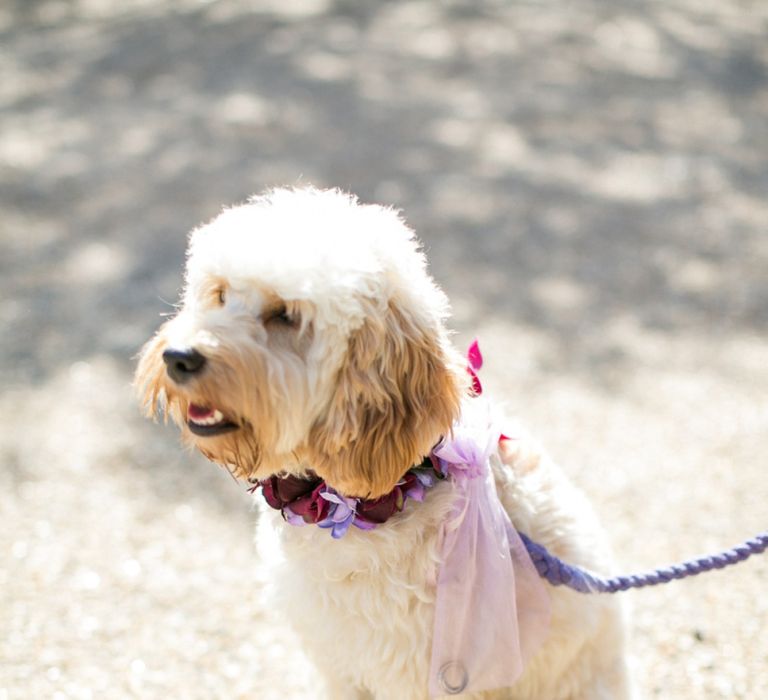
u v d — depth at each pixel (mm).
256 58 13047
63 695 3318
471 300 6840
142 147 10055
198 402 2354
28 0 16922
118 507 4551
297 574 2559
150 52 13477
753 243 7969
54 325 6512
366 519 2412
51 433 5211
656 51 14211
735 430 5148
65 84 12336
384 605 2475
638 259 7629
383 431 2357
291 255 2297
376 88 11977
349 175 9188
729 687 3297
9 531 4336
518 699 2781
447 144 10195
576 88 12391
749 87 12820
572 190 9125
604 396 5574
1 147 10148
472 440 2492
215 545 4258
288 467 2508
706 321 6562
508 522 2533
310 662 2848
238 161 9562
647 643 3539
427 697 2594
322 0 15859
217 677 3430
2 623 3697
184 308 2654
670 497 4535
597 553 2758
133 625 3711
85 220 8320
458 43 14000
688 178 9539
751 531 4234
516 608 2502
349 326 2307
